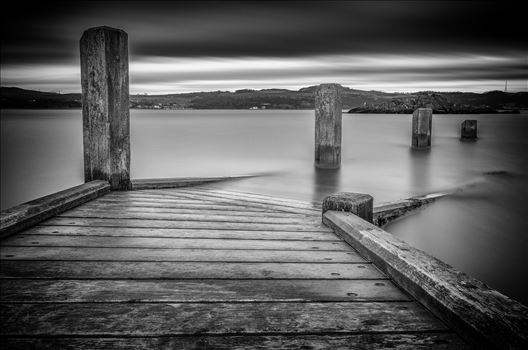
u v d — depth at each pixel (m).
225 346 1.53
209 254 2.67
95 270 2.33
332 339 1.58
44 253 2.63
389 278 2.24
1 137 23.38
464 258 4.96
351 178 9.72
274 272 2.34
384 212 5.91
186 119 53.72
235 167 12.11
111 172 4.83
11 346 1.52
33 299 1.93
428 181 9.99
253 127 32.84
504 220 6.51
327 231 3.35
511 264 4.79
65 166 14.08
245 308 1.85
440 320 1.74
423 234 5.77
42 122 40.84
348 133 25.92
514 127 31.75
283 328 1.67
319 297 1.98
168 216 3.77
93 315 1.77
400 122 42.53
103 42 4.49
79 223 3.41
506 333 1.39
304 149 16.80
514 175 10.99
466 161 13.56
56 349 1.50
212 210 4.11
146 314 1.78
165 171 11.80
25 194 10.72
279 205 4.73
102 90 4.59
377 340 1.58
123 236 3.06
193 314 1.79
